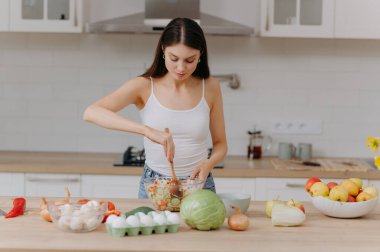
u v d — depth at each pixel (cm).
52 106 432
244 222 201
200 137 268
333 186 229
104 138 433
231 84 428
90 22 424
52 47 429
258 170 366
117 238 190
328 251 179
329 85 430
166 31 242
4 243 181
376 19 390
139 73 430
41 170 368
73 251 177
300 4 390
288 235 197
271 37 425
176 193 223
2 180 370
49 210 198
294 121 432
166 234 196
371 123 432
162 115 263
